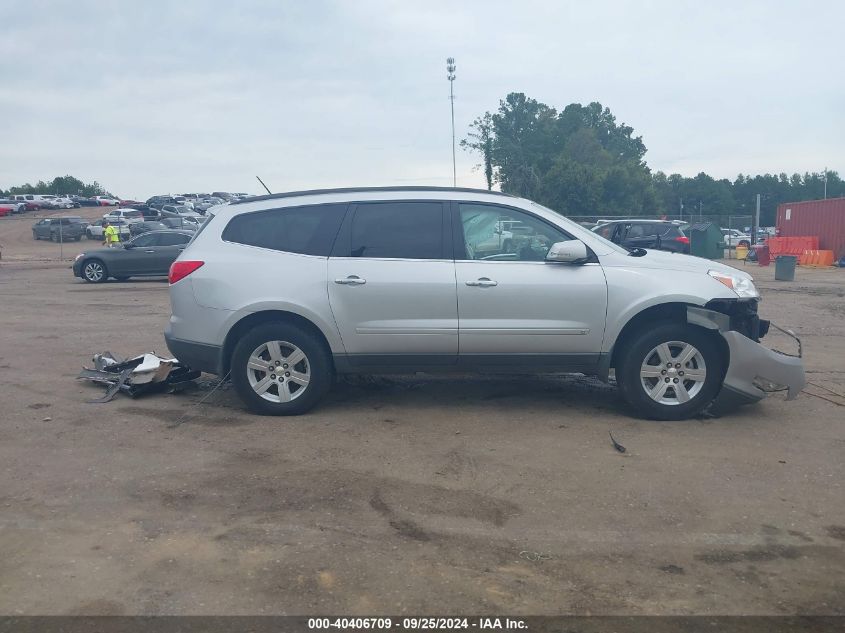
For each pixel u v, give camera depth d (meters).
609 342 6.68
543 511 4.84
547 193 56.03
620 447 5.97
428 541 4.43
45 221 49.34
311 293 6.69
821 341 11.19
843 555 4.30
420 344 6.70
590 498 5.04
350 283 6.66
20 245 45.78
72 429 6.51
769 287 20.39
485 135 64.81
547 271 6.67
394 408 7.14
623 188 56.59
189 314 6.89
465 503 4.96
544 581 4.00
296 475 5.43
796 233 33.94
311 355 6.79
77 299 17.22
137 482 5.30
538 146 68.12
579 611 3.72
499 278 6.64
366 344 6.73
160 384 7.65
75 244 46.75
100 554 4.27
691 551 4.33
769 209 107.94
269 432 6.42
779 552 4.33
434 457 5.80
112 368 8.05
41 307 15.50
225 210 7.10
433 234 6.80
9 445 6.09
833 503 5.00
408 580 4.00
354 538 4.46
